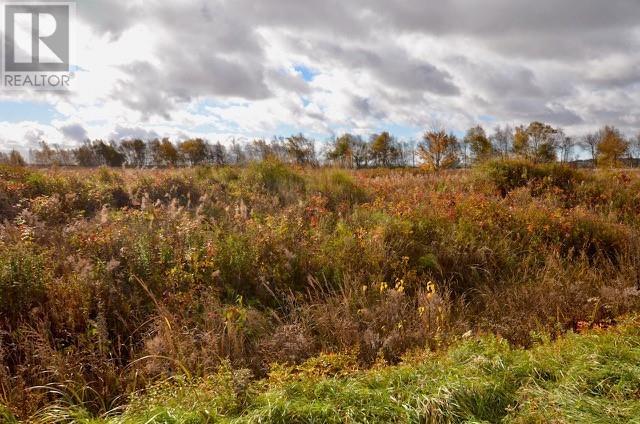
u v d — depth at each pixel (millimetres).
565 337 4004
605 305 4828
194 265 5176
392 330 4355
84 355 3932
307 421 2805
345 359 3758
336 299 4863
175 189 9312
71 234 5945
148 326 4414
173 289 4820
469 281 5738
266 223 6621
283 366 3611
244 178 10555
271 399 2980
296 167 12039
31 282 4430
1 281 4281
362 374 3422
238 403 2994
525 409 2885
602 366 3270
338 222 7141
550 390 3070
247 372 3283
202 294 4805
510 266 6062
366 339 4152
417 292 5125
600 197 9312
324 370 3516
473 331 4496
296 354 4031
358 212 7699
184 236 5758
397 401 2943
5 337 4000
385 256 5852
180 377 3400
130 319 4465
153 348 3928
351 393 3047
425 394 3033
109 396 3580
